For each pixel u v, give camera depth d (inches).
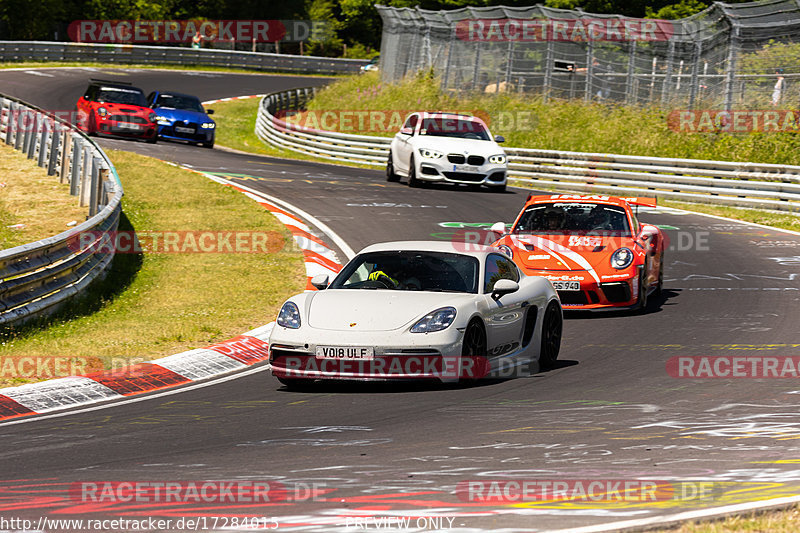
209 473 860.6
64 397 1270.9
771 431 989.2
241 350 1572.3
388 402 1175.0
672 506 719.7
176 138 4901.6
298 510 729.0
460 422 1050.7
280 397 1233.4
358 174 4151.1
